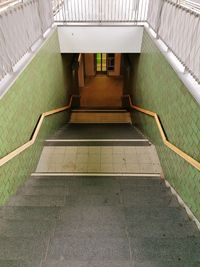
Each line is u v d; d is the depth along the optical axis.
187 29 2.96
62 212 2.70
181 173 3.07
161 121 3.95
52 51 4.90
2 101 2.67
